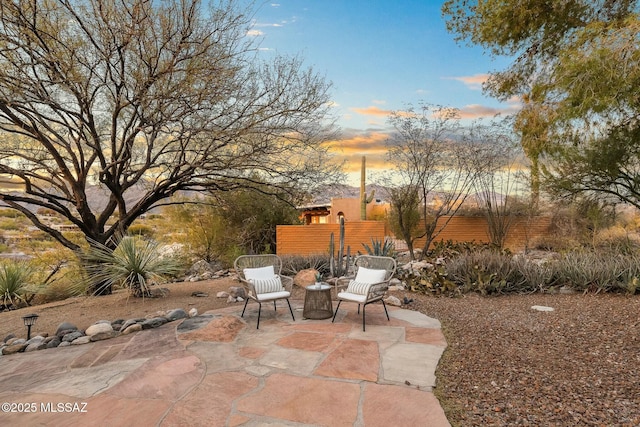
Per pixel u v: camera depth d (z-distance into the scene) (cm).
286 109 808
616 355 376
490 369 355
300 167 941
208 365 379
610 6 744
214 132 736
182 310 577
